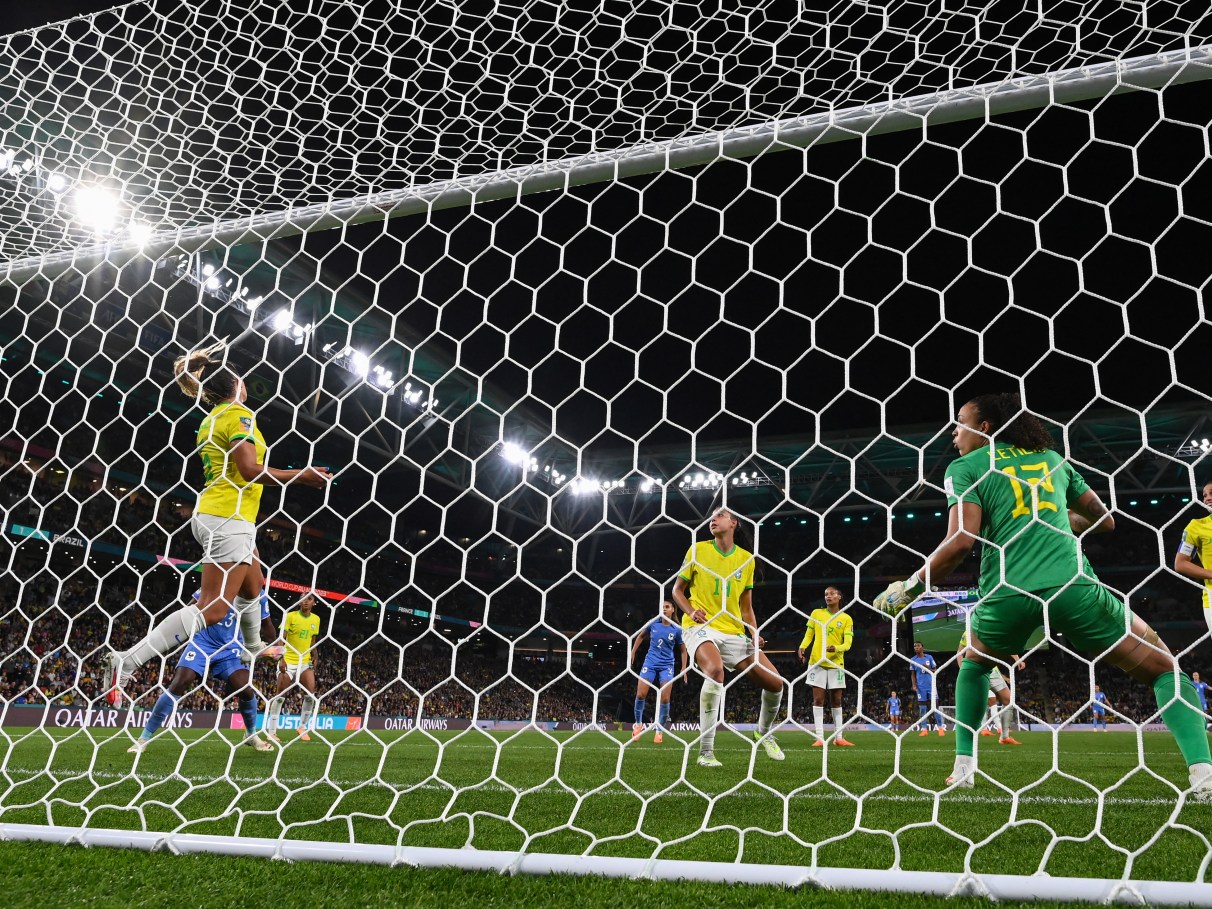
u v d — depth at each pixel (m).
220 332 17.56
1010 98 3.01
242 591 4.44
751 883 1.76
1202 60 2.81
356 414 23.48
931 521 32.81
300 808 2.74
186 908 1.60
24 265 4.54
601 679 36.50
